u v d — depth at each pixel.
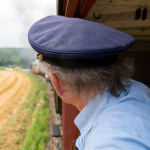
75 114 2.92
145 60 3.86
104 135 0.45
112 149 0.40
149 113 0.53
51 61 0.59
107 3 1.45
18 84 26.95
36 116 11.67
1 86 25.84
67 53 0.52
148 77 3.96
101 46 0.53
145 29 2.26
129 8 1.57
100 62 0.55
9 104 16.42
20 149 8.23
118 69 0.60
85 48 0.52
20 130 10.26
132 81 0.74
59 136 7.83
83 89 0.61
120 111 0.52
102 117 0.54
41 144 7.46
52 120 10.42
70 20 0.65
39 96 18.03
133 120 0.48
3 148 8.28
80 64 0.55
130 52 3.79
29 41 0.65
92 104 0.62
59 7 1.72
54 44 0.55
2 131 10.23
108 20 1.89
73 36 0.56
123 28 2.22
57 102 5.65
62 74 0.59
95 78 0.57
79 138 0.68
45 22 0.69
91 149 0.44
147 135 0.44
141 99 0.60
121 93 0.60
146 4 1.49
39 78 31.58
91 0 1.16
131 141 0.42
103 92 0.59
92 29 0.60
